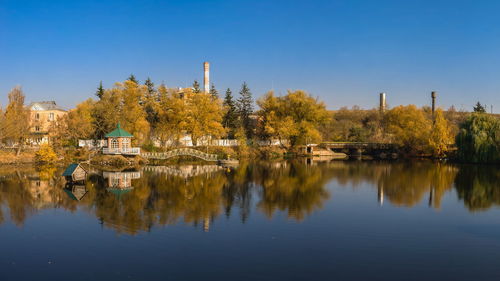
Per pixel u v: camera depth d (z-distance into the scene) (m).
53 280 19.62
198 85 122.44
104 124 85.12
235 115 116.06
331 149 110.94
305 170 67.38
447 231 28.92
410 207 37.00
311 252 23.89
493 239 26.98
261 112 108.56
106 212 33.41
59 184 48.88
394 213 34.47
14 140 77.94
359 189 47.06
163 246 24.62
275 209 35.38
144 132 87.00
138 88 92.38
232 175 59.66
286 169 69.00
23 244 25.02
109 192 43.22
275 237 26.84
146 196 41.00
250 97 126.88
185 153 80.88
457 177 57.84
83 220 30.77
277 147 106.56
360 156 102.88
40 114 103.12
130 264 21.67
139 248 24.23
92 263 21.81
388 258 23.05
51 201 38.00
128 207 35.47
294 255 23.34
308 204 37.91
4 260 22.30
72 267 21.28
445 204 38.38
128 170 65.50
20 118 77.62
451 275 20.66
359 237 27.11
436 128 90.94
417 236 27.55
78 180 49.56
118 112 87.06
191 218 31.62
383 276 20.42
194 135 91.75
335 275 20.44
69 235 26.86
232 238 26.44
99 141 85.50
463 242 26.25
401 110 113.06
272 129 99.88
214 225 29.61
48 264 21.67
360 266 21.75
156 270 20.86
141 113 89.75
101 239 25.94
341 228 29.36
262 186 48.88
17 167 68.50
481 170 66.50
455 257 23.31
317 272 20.81
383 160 88.94
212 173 61.97
